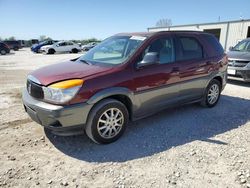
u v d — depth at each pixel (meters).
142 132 4.21
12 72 11.12
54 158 3.36
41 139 3.88
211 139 4.00
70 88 3.27
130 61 3.89
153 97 4.20
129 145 3.75
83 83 3.37
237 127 4.50
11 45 36.44
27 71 11.55
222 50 5.69
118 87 3.66
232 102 6.07
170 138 4.01
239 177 3.00
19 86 7.72
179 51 4.62
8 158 3.32
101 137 3.66
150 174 3.04
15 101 5.88
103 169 3.13
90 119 3.51
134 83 3.85
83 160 3.33
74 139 3.89
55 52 28.55
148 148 3.67
